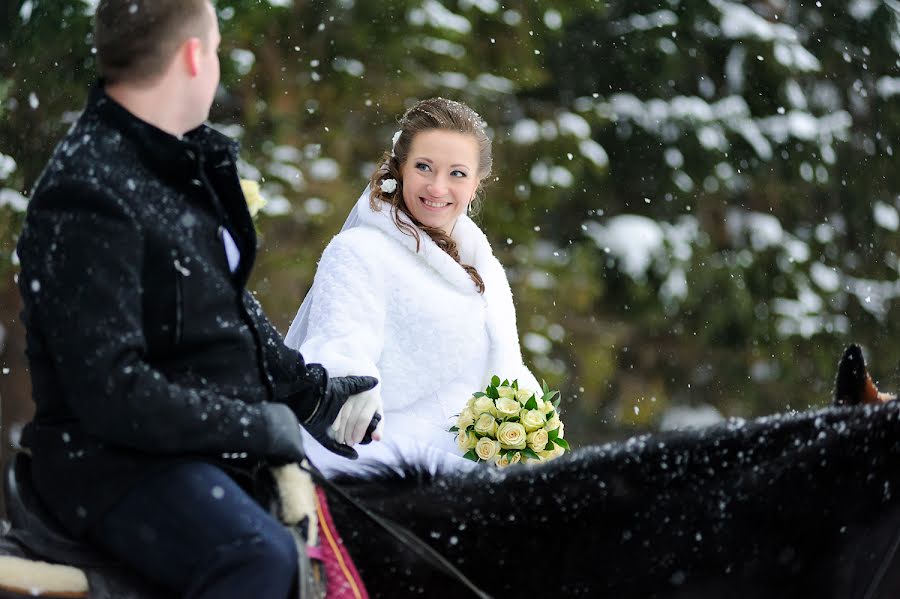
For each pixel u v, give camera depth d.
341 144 21.56
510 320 7.18
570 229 25.44
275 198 20.50
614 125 26.11
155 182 4.79
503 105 23.53
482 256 7.21
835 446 4.78
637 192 26.06
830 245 27.73
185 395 4.53
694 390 25.48
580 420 25.23
